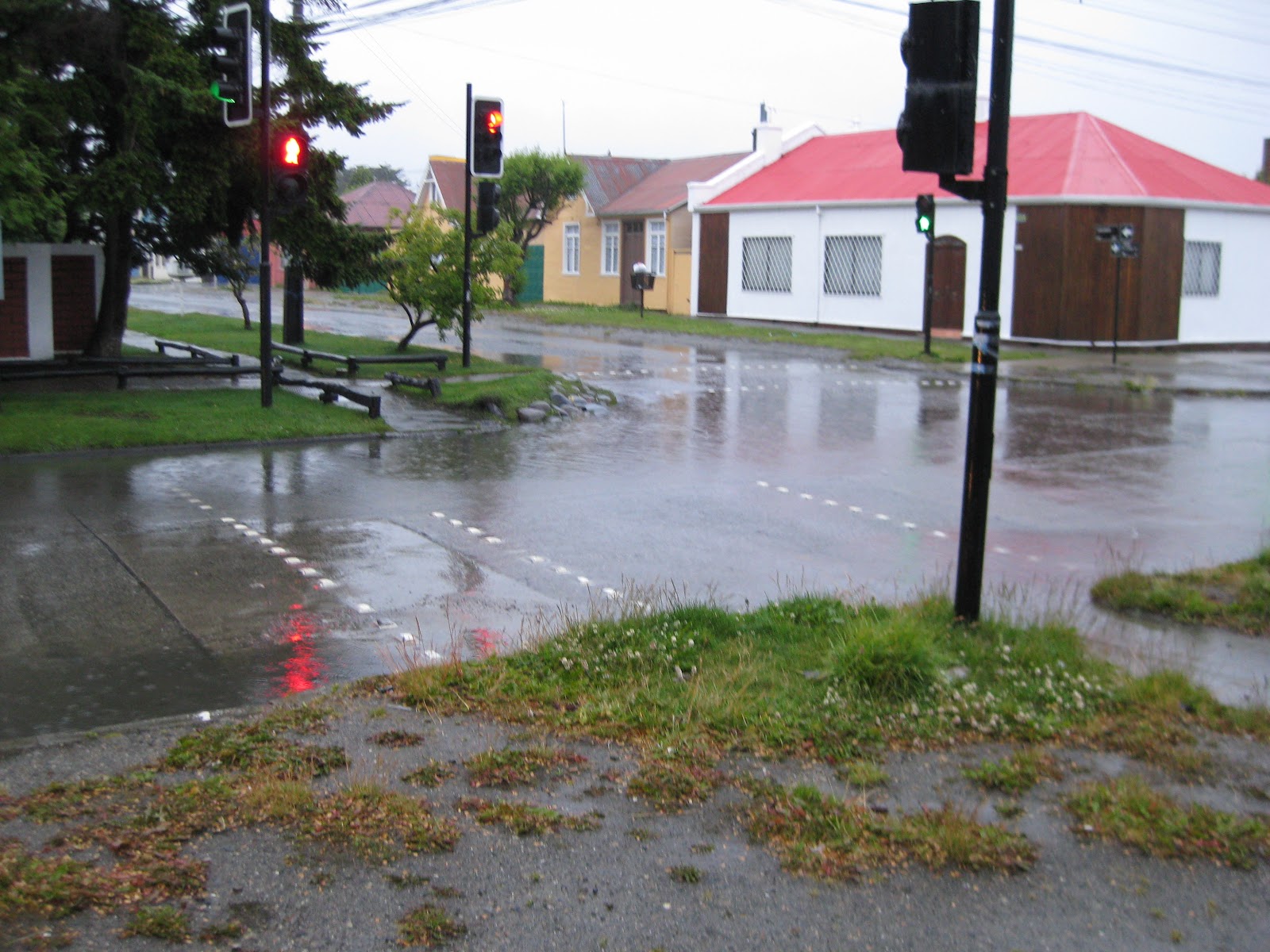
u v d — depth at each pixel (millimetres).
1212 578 9062
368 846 4453
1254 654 7398
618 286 44938
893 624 6562
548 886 4207
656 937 3896
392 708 6070
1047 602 8094
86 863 4254
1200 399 21703
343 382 20547
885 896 4191
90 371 18531
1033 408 20203
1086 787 5109
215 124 19109
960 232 31844
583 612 8164
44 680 6801
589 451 15125
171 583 8836
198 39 19500
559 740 5633
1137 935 3977
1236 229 32906
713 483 13078
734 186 40062
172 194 18938
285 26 20203
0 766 5219
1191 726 5910
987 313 7023
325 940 3820
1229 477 13938
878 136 39375
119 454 14109
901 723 5824
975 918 4059
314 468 13562
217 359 22344
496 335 32531
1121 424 18250
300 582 8961
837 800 4902
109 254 22266
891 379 23719
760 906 4105
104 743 5520
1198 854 4531
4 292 21641
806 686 6340
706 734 5703
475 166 21453
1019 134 33750
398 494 12227
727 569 9539
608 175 47094
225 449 14672
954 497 12523
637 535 10656
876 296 34281
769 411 19031
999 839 4582
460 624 7977
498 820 4715
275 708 6090
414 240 23375
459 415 17625
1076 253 29984
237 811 4715
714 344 31078
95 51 19031
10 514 10953
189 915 3945
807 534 10797
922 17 6766
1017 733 5750
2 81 17172
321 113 20594
